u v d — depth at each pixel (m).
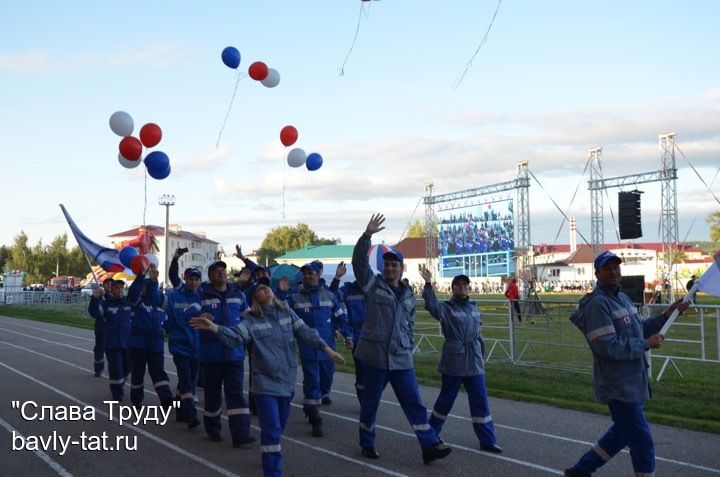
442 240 47.84
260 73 11.82
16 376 14.25
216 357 8.17
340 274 10.32
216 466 7.23
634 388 5.73
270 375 6.59
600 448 6.07
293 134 12.07
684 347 18.00
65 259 96.06
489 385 12.48
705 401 10.63
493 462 7.29
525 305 19.11
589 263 81.31
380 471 6.98
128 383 13.20
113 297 11.40
